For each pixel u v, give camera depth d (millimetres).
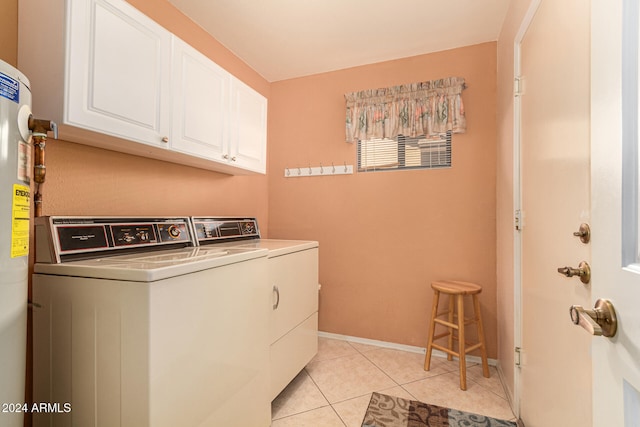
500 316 2123
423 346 2469
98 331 974
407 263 2525
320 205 2809
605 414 609
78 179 1390
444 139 2434
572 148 1028
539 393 1348
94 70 1104
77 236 1184
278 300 1703
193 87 1577
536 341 1386
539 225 1350
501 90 2096
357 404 1776
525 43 1564
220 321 1197
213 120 1725
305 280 2053
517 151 1673
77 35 1053
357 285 2676
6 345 752
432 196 2455
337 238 2746
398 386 1967
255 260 1444
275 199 2975
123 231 1384
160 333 939
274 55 2531
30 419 1194
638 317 504
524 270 1570
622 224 559
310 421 1626
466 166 2359
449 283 2242
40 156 927
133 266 990
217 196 2303
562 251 1109
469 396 1854
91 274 987
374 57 2557
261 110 2225
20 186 787
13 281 771
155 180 1782
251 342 1396
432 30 2182
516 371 1649
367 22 2094
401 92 2488
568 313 1066
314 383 2006
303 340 2021
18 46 1101
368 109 2584
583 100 950
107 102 1151
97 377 972
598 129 638
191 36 2074
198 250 1543
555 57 1171
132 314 928
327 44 2367
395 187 2566
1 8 1084
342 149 2736
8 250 748
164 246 1562
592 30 670
